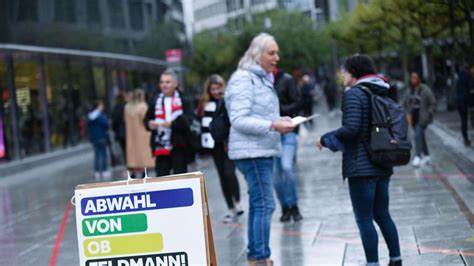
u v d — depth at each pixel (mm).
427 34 30422
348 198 17328
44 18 39062
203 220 7254
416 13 29641
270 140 11102
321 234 13391
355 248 12016
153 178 7324
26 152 37781
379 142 9633
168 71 15375
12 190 27281
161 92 15625
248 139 11055
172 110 15312
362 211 9922
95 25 46719
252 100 11086
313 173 23016
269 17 85312
